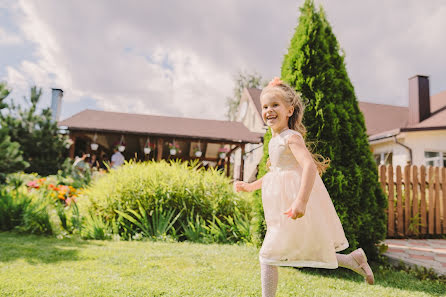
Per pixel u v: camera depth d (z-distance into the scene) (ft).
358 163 11.93
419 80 43.88
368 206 11.76
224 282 8.28
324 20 12.77
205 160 63.16
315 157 7.96
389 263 12.11
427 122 40.73
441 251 14.32
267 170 11.71
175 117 57.77
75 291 7.03
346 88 12.41
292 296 7.59
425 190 19.36
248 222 15.23
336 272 10.21
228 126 55.77
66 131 43.65
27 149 35.76
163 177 17.17
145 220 15.39
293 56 12.32
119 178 16.99
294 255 6.10
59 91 55.83
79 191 20.01
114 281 7.89
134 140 56.95
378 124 51.13
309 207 6.24
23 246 11.73
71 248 11.76
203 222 15.65
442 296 8.16
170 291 7.35
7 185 22.20
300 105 7.55
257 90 69.62
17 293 6.75
